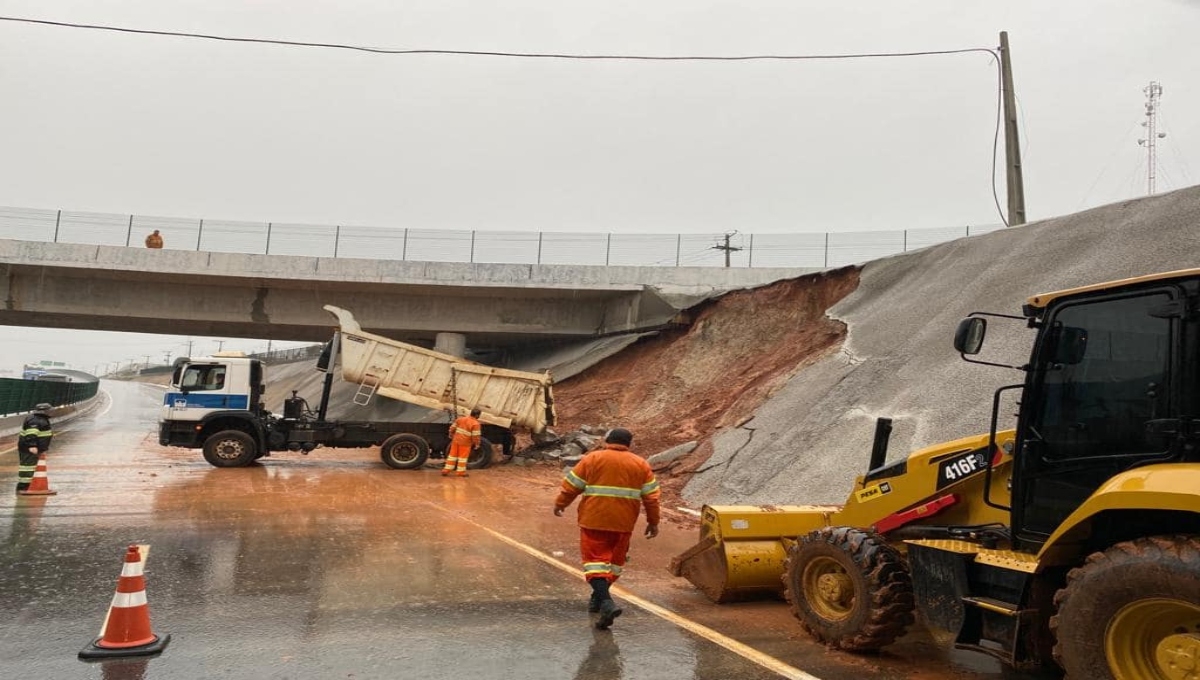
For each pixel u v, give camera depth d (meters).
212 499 11.91
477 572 7.53
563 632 5.68
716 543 6.65
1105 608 3.66
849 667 5.07
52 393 37.31
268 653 5.02
